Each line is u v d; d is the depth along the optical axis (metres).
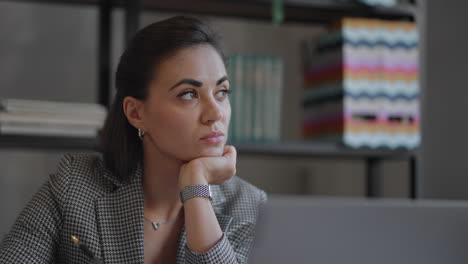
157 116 1.00
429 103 2.36
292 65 2.69
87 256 1.03
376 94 2.04
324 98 2.14
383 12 2.11
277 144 1.96
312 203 1.24
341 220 1.25
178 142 1.00
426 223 1.27
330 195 2.67
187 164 1.03
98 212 1.04
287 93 2.67
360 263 1.24
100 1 2.06
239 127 1.95
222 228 1.11
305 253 1.22
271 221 1.22
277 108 1.99
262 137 1.97
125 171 1.07
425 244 1.27
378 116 2.04
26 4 2.40
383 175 2.54
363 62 2.03
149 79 1.00
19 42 2.39
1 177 2.36
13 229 1.04
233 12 2.22
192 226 1.00
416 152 2.08
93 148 1.89
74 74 2.45
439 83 2.33
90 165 1.11
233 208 1.17
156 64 0.99
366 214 1.26
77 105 1.81
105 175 1.08
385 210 1.26
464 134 2.21
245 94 1.96
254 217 1.17
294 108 2.67
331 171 2.68
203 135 1.00
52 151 2.42
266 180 2.65
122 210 1.05
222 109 1.02
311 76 2.25
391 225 1.26
